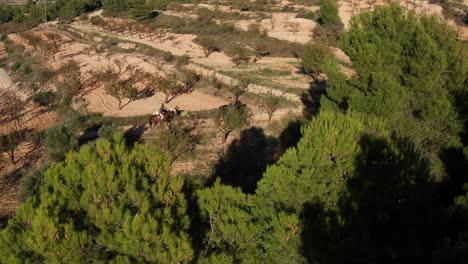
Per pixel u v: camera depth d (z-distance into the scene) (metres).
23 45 86.31
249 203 14.01
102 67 64.56
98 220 10.28
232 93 50.22
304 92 45.47
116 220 10.26
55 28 103.00
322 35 72.06
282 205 14.25
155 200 11.65
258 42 73.12
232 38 78.19
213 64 60.69
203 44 67.94
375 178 12.41
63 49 79.50
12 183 30.08
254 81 50.47
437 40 19.48
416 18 20.17
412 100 18.98
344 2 94.62
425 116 18.36
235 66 59.22
